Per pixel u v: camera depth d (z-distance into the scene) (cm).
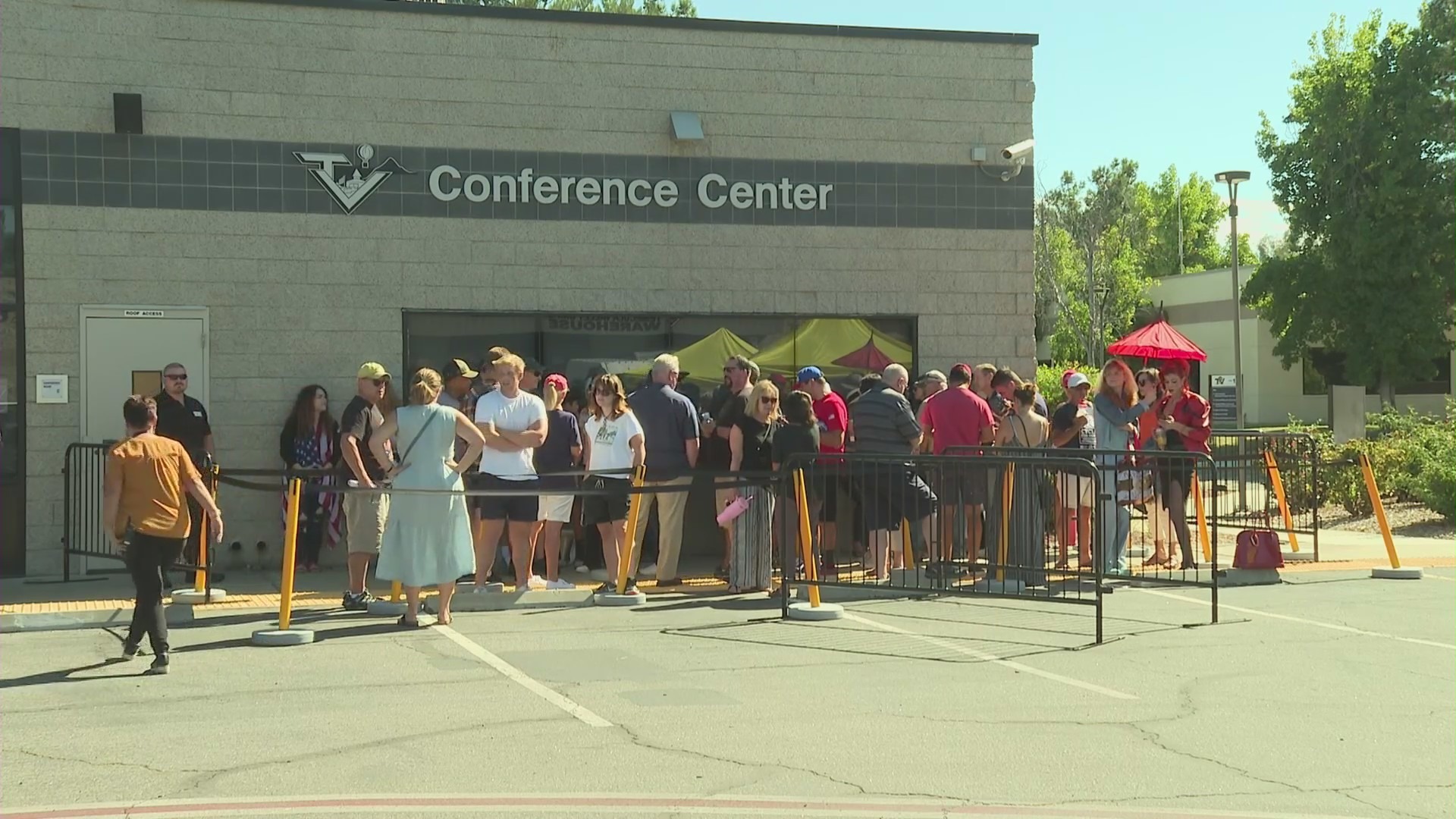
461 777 624
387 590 1241
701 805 581
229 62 1387
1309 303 4747
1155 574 1253
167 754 666
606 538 1207
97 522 1327
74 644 987
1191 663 907
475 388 1345
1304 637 1007
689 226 1516
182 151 1374
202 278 1379
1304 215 4819
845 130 1562
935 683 839
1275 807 584
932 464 1153
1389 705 780
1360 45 4803
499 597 1156
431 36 1441
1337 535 1758
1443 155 4562
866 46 1568
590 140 1486
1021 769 642
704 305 1519
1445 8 4553
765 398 1256
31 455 1333
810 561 1111
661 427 1255
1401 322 4569
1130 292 5406
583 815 565
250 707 772
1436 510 1853
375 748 676
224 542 1380
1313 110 4800
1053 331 5753
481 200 1454
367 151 1423
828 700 791
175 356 1373
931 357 1588
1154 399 1366
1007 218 1609
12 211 1331
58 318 1341
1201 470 1428
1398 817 570
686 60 1515
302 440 1368
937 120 1589
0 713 757
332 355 1412
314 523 1381
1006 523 1192
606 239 1491
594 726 725
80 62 1347
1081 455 1182
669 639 1002
